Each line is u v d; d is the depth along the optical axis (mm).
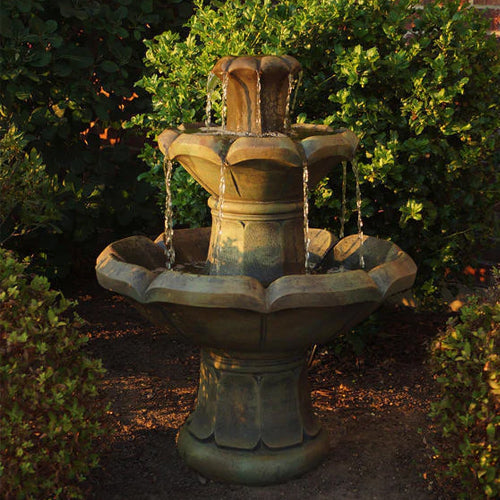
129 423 3709
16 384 2684
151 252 3426
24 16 4848
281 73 2889
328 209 4145
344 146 2863
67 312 5234
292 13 4094
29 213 4395
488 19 4180
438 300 4617
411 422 3705
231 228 3109
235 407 3205
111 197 5391
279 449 3205
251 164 2766
